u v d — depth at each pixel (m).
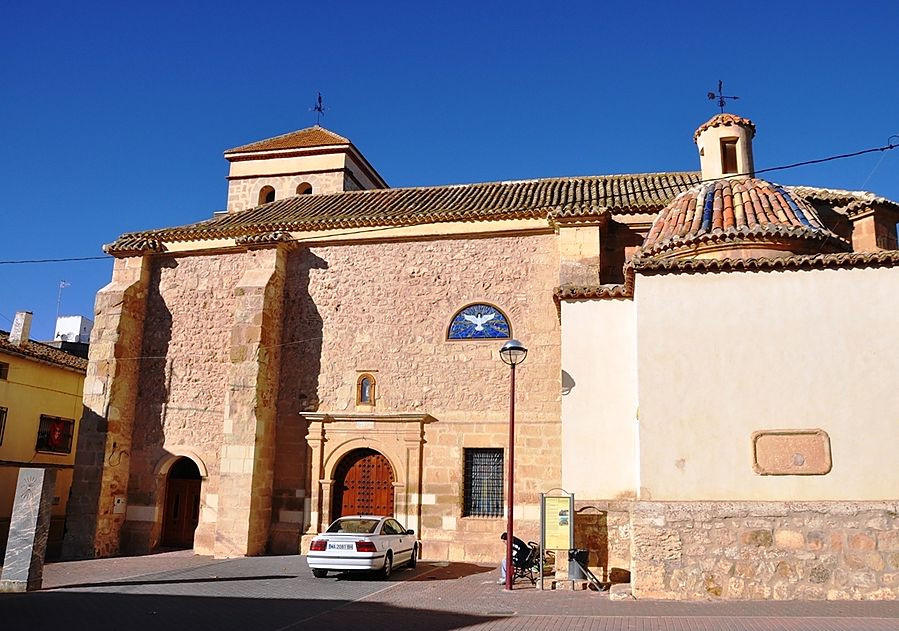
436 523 18.38
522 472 18.19
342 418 19.45
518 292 19.36
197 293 21.78
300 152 29.88
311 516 19.27
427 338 19.62
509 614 10.68
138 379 21.52
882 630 8.54
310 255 21.08
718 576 10.98
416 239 20.36
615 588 11.98
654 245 14.73
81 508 19.83
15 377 24.84
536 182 24.89
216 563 17.58
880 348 11.47
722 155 18.02
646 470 11.55
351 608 11.48
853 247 17.77
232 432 19.19
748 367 11.71
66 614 10.88
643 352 11.99
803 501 11.09
